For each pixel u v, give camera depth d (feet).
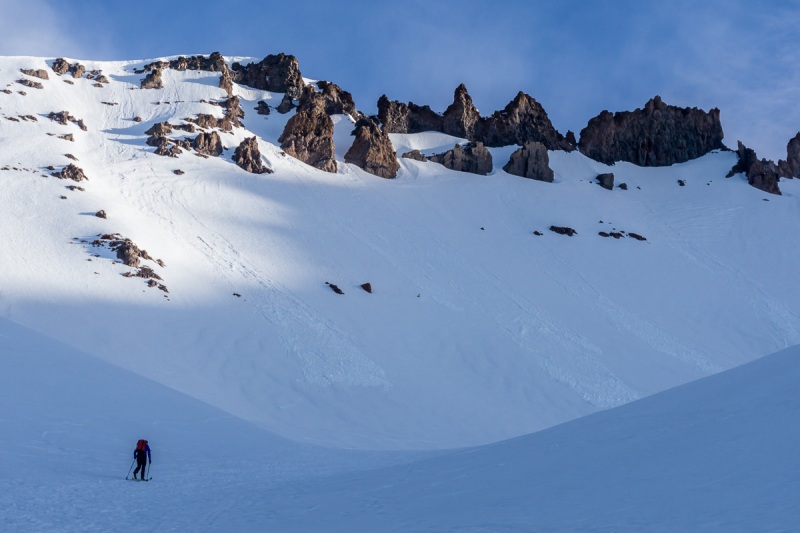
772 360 75.66
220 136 405.80
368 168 429.79
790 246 429.38
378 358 255.50
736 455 49.88
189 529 64.59
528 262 368.89
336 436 199.31
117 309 238.68
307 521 62.49
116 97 431.84
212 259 292.81
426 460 94.94
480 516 51.60
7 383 133.59
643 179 509.76
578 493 52.19
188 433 139.13
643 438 63.00
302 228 341.21
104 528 64.80
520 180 462.60
